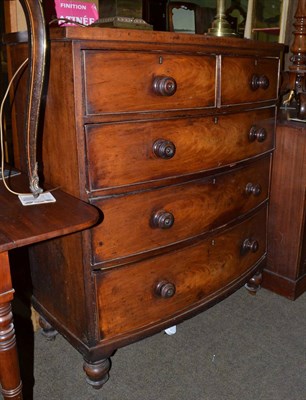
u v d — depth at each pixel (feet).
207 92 3.92
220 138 4.22
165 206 3.92
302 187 5.31
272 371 4.52
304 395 4.20
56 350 4.80
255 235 5.36
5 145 5.01
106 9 3.91
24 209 3.22
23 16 4.66
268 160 5.28
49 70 3.39
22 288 5.05
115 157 3.44
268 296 5.90
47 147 3.77
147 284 4.02
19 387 3.28
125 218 3.67
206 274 4.59
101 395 4.18
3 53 5.03
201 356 4.73
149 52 3.38
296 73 5.99
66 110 3.31
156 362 4.64
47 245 4.16
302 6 5.67
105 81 3.21
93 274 3.64
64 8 4.07
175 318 4.33
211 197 4.36
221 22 4.43
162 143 3.62
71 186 3.55
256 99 4.61
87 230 3.50
